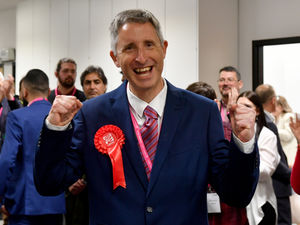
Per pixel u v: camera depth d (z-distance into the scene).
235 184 1.18
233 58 5.79
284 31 5.48
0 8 8.68
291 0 5.42
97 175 1.28
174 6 5.35
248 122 1.13
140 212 1.23
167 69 5.42
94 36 6.46
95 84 3.52
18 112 2.58
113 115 1.32
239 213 2.38
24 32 7.61
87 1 6.54
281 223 2.93
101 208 1.26
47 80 2.75
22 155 2.54
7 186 2.55
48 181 1.20
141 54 1.24
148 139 1.29
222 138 1.29
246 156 1.14
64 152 1.20
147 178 1.25
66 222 2.89
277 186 2.91
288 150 4.21
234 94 1.30
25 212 2.51
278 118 4.41
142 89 1.29
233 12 5.79
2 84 2.63
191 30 5.18
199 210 1.26
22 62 7.68
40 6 7.30
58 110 1.14
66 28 6.86
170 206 1.23
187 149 1.27
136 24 1.25
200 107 1.32
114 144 1.27
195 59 5.13
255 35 5.74
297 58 5.49
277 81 5.66
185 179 1.24
